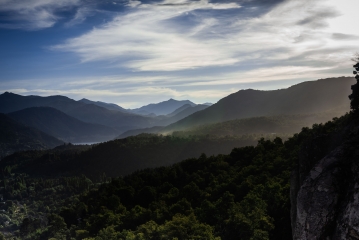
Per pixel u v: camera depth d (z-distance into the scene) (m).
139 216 93.38
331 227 19.11
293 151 111.12
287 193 70.62
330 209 19.75
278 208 67.50
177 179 145.62
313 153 30.75
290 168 98.19
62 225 132.62
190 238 61.62
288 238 54.31
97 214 118.81
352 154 21.30
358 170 19.70
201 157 164.00
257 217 61.47
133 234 74.50
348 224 17.88
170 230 66.62
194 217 75.00
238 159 144.25
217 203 79.38
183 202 95.81
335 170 21.03
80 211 148.25
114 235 79.25
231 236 61.88
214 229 67.25
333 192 20.17
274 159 116.38
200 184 124.62
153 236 68.62
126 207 123.94
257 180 98.50
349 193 19.14
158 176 150.25
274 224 61.03
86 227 104.12
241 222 61.09
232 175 119.50
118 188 142.38
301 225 20.83
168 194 118.56
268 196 74.06
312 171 22.31
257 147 143.50
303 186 22.02
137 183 150.38
